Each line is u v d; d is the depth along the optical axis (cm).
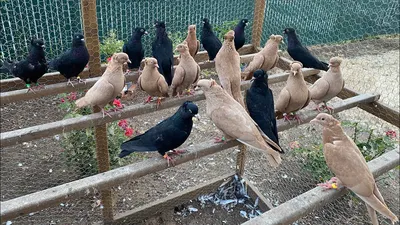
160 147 92
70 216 148
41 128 95
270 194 164
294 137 204
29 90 109
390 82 270
